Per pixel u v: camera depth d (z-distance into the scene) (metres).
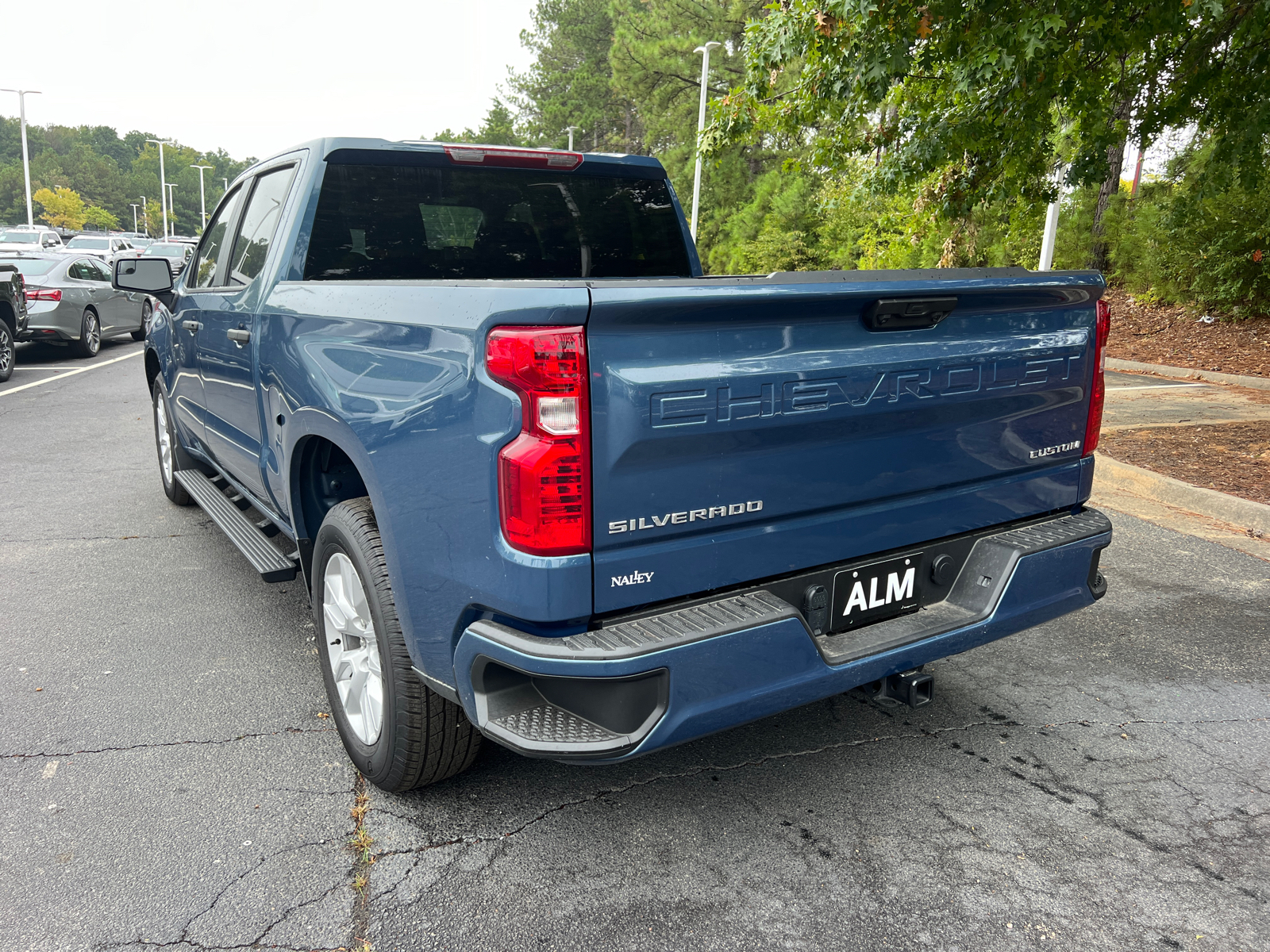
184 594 4.65
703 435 2.15
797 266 29.39
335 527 2.83
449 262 3.82
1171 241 16.05
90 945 2.22
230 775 3.00
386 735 2.71
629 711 2.12
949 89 7.75
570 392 2.00
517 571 2.08
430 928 2.30
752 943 2.26
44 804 2.83
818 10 6.67
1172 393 11.11
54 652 3.95
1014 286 2.61
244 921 2.32
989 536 2.89
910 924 2.33
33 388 11.61
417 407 2.31
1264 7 6.76
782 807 2.85
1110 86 8.18
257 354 3.50
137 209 176.88
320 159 3.49
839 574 2.55
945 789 2.96
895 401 2.47
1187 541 5.63
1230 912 2.39
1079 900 2.43
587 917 2.34
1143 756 3.18
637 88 40.84
